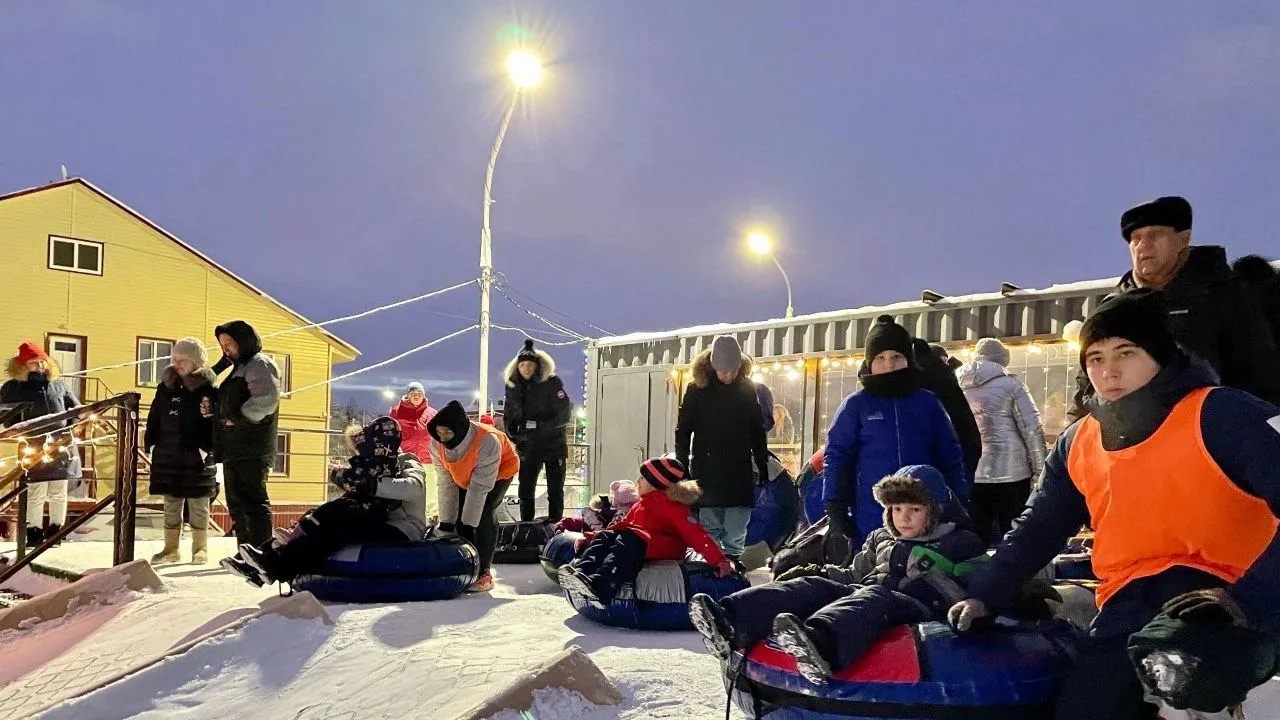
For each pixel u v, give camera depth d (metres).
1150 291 2.93
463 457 6.68
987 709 3.14
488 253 13.84
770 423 7.84
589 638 5.13
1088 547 5.39
